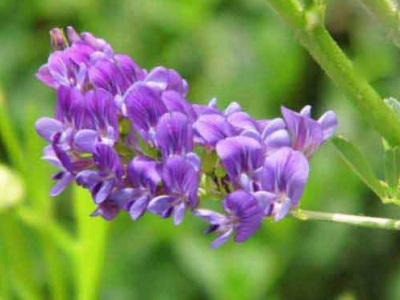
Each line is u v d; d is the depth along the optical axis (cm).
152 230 38
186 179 16
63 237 25
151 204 16
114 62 17
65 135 16
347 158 17
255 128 16
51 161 17
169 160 16
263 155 16
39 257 33
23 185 25
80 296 25
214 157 16
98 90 16
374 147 38
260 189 16
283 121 16
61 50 17
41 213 25
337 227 39
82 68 17
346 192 38
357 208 38
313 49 17
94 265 25
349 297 30
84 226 25
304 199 38
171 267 38
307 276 39
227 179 16
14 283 26
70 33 17
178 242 37
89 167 16
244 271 35
